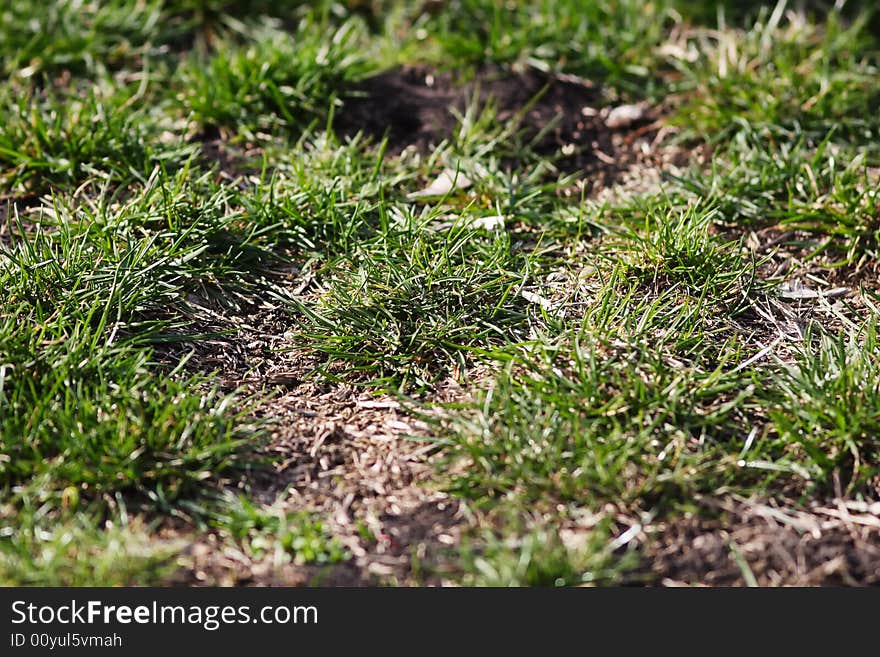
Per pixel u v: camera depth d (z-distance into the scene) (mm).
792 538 2086
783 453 2123
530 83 2443
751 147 2375
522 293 2230
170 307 2217
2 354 2143
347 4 2551
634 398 2135
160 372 2174
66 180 2320
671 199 2318
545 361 2162
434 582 2070
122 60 2475
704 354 2186
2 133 2330
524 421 2129
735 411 2145
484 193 2324
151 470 2104
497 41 2459
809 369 2164
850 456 2121
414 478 2121
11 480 2098
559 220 2303
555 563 2059
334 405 2166
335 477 2123
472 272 2232
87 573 2059
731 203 2311
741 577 2070
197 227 2258
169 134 2373
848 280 2260
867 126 2373
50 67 2451
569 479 2100
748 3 2533
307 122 2398
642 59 2463
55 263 2197
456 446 2127
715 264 2242
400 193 2332
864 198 2295
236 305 2229
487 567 2061
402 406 2160
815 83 2404
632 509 2094
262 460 2127
